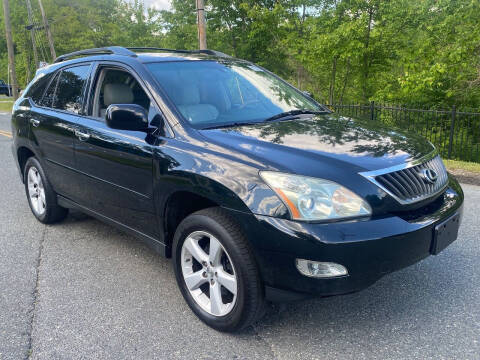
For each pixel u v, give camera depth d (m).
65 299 3.33
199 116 3.27
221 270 2.81
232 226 2.65
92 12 41.84
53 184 4.59
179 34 23.92
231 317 2.75
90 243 4.44
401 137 3.20
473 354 2.58
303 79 18.48
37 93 4.95
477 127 11.18
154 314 3.11
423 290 3.33
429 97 13.81
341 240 2.38
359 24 13.51
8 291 3.47
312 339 2.78
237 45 22.23
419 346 2.67
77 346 2.75
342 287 2.45
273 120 3.42
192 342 2.78
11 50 27.50
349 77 16.45
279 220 2.45
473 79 13.03
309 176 2.50
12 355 2.67
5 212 5.48
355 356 2.60
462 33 12.12
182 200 3.12
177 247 3.04
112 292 3.43
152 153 3.13
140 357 2.64
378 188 2.57
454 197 3.03
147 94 3.40
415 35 13.97
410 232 2.52
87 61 4.22
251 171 2.61
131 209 3.49
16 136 5.09
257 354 2.64
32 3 41.09
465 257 3.86
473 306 3.09
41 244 4.43
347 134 3.11
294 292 2.52
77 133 3.92
